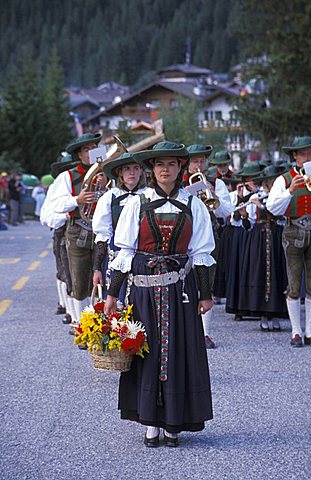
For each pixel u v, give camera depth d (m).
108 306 5.95
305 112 34.94
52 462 5.70
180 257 5.90
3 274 16.25
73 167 10.17
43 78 66.38
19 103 53.62
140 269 5.89
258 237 10.34
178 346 5.80
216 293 11.99
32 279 15.41
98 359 5.89
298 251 9.16
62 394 7.34
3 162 47.16
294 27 36.91
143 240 5.89
